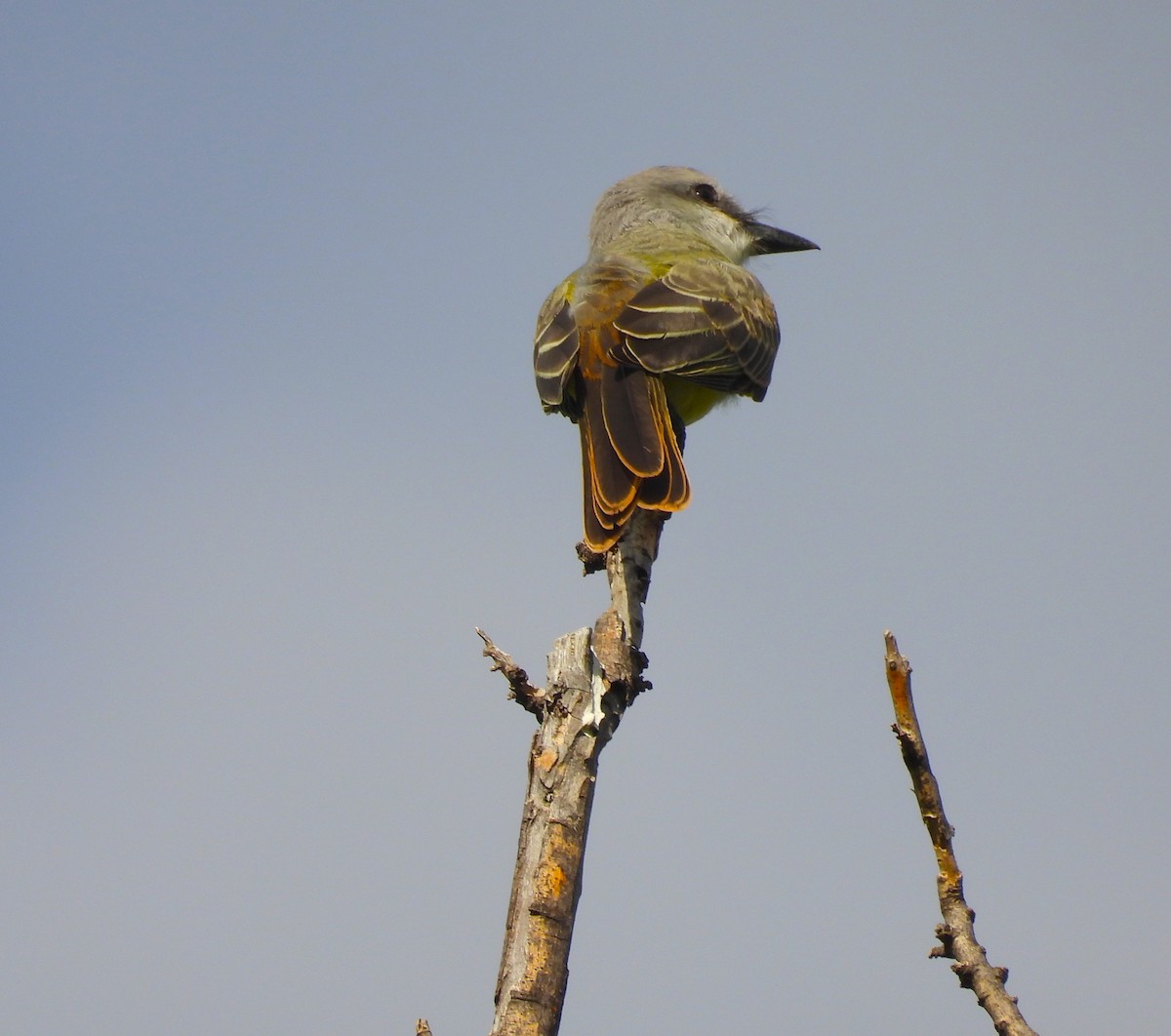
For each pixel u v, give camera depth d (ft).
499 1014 21.48
